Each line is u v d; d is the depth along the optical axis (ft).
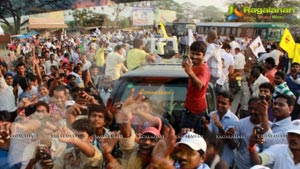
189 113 14.57
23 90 22.47
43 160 11.16
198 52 14.30
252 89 20.13
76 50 42.04
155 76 16.33
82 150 11.10
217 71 20.29
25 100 15.60
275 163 12.05
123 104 12.41
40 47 47.26
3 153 11.59
